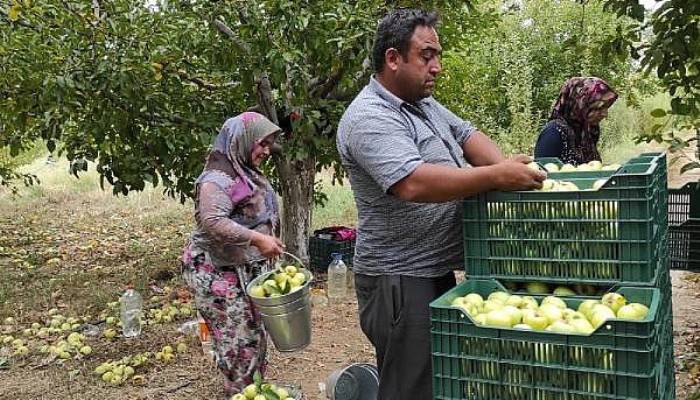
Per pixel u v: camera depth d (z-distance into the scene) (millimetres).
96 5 6996
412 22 3070
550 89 16719
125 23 6965
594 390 2303
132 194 16469
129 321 6668
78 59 6828
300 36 6984
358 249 3348
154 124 7496
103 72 6719
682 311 6793
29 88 7062
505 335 2430
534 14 17797
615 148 17047
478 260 2855
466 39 9359
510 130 15914
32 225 13531
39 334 6773
